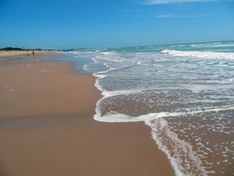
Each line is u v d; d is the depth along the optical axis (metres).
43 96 11.95
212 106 8.88
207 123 7.22
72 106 9.98
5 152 5.95
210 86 12.23
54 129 7.42
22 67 28.88
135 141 6.21
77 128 7.42
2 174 4.91
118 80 15.73
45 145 6.25
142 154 5.48
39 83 15.93
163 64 24.48
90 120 8.15
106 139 6.46
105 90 12.77
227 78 14.14
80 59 43.28
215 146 5.69
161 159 5.20
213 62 23.70
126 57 41.38
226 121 7.30
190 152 5.46
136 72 19.36
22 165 5.25
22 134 7.11
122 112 8.84
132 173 4.72
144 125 7.36
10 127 7.80
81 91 12.77
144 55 46.19
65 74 20.31
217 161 5.01
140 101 10.14
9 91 13.48
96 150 5.82
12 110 9.77
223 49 46.19
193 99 9.96
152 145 5.92
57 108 9.80
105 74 19.30
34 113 9.27
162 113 8.40
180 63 24.55
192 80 14.12
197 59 28.41
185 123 7.32
